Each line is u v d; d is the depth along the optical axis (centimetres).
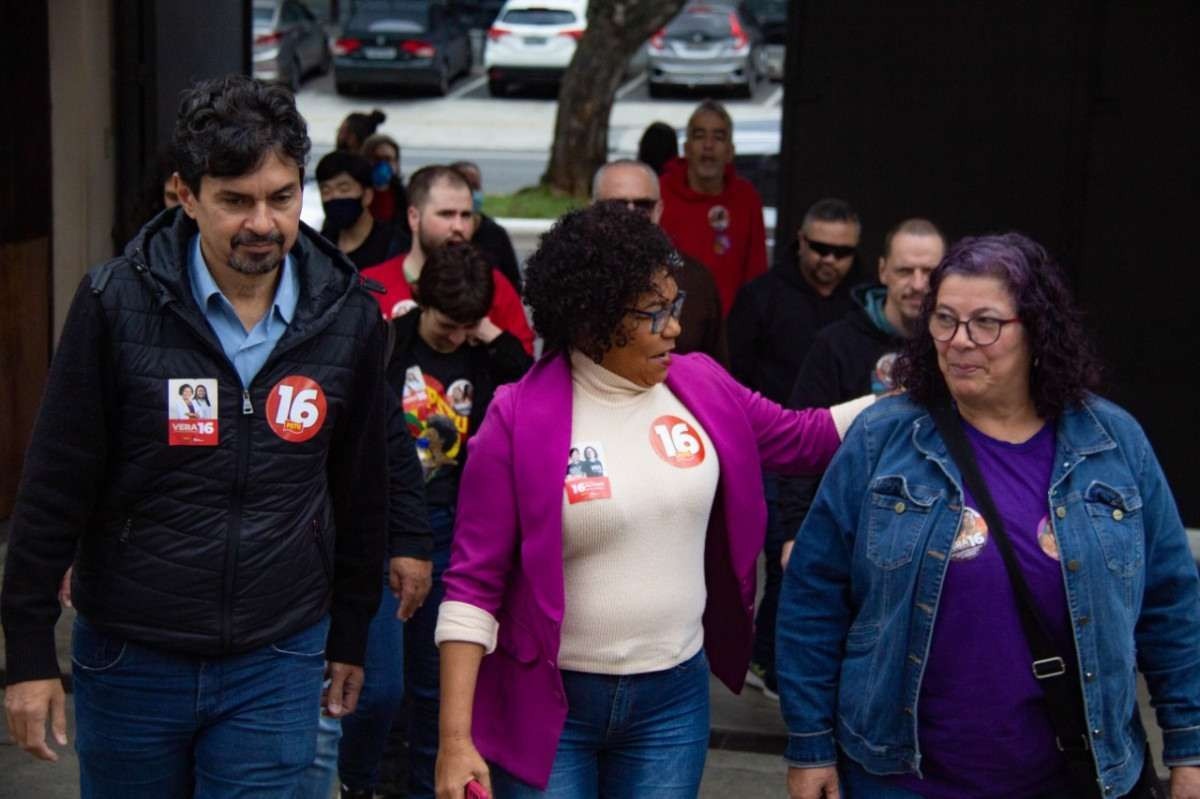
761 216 833
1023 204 797
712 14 3353
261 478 340
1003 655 326
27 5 793
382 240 690
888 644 333
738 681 369
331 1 4038
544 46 3372
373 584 375
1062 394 329
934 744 333
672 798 354
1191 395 789
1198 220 779
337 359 349
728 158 816
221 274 339
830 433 375
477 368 491
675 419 354
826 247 636
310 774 400
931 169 802
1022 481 329
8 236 790
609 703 348
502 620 354
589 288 339
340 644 374
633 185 584
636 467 346
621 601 345
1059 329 328
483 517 349
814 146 811
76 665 350
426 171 561
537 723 346
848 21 798
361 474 365
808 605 352
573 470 343
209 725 349
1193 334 786
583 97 2172
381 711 467
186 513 337
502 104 3356
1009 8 784
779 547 613
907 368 343
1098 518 325
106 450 336
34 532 334
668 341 346
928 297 339
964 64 792
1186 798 340
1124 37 775
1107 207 788
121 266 335
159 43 859
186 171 326
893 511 334
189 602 338
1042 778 333
